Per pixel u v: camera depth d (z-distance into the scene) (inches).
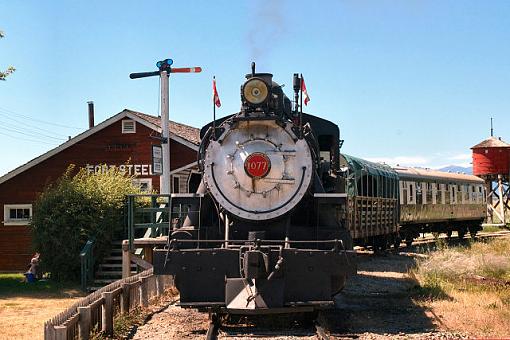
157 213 674.8
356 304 422.3
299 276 321.7
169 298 479.8
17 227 926.4
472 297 436.5
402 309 399.2
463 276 537.6
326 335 297.4
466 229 1309.1
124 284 378.9
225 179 347.6
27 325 419.5
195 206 356.2
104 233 645.9
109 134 925.8
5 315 463.8
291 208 341.7
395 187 898.7
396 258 786.8
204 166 351.9
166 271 324.2
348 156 698.2
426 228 1123.9
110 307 333.4
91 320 311.9
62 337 269.9
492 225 1567.4
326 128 434.6
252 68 382.6
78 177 693.3
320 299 320.8
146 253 619.5
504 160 1450.5
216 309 326.0
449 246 1029.8
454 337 308.7
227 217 346.3
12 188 935.0
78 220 639.8
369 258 781.3
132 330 352.2
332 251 324.5
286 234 341.1
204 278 323.3
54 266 647.1
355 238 653.3
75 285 629.6
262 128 350.3
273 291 313.6
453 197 1181.7
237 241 327.0
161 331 339.0
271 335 313.1
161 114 672.4
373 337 311.0
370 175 755.4
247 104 357.7
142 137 916.6
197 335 321.7
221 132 365.4
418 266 630.5
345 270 323.6
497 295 440.5
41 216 645.9
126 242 588.7
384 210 813.2
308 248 344.5
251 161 344.2
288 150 346.9
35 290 601.3
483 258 594.9
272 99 368.8
